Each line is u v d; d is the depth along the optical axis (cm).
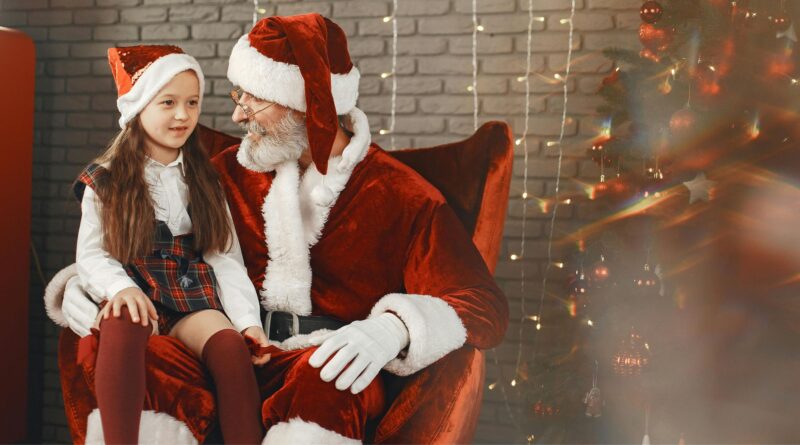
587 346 255
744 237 273
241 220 219
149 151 203
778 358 275
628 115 251
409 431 180
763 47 237
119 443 160
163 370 169
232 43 340
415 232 208
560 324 269
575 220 309
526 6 311
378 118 326
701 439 263
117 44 353
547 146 311
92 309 186
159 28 348
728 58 236
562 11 308
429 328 177
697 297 276
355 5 327
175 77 199
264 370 180
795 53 244
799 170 267
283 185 210
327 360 168
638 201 249
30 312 360
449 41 319
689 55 238
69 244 358
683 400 268
